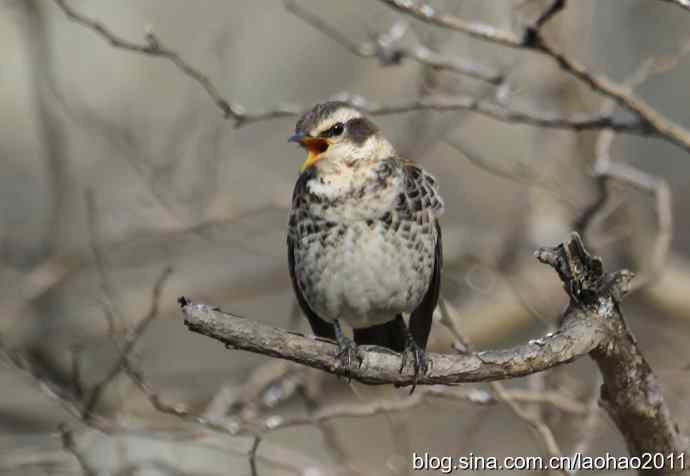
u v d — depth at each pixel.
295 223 9.41
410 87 14.33
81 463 9.79
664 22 15.03
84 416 10.15
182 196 14.00
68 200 14.64
